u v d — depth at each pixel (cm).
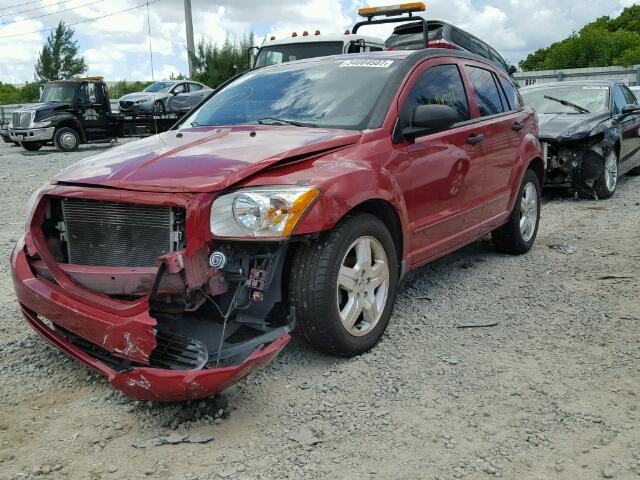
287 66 513
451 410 325
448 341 409
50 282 342
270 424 314
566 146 895
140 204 321
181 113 2066
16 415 325
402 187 411
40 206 349
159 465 282
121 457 289
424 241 445
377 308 391
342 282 361
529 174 612
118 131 2055
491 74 579
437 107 411
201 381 292
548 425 310
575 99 1007
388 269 395
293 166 349
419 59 472
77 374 370
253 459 286
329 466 280
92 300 321
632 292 500
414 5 796
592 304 474
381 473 275
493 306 474
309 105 446
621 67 2619
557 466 278
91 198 329
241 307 330
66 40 5869
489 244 657
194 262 313
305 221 324
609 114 960
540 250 637
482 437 301
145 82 4394
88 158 393
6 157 1762
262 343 325
